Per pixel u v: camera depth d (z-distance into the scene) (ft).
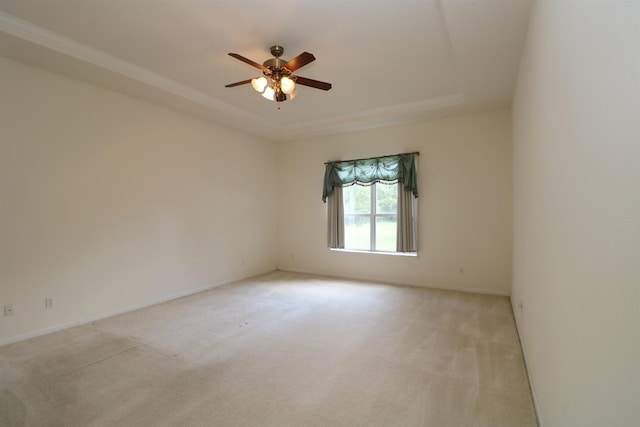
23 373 7.84
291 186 20.53
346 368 8.11
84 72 10.44
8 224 9.53
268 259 20.22
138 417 6.22
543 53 5.90
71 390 7.11
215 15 7.97
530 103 7.74
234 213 17.72
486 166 14.85
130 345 9.44
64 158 10.75
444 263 15.87
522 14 7.48
